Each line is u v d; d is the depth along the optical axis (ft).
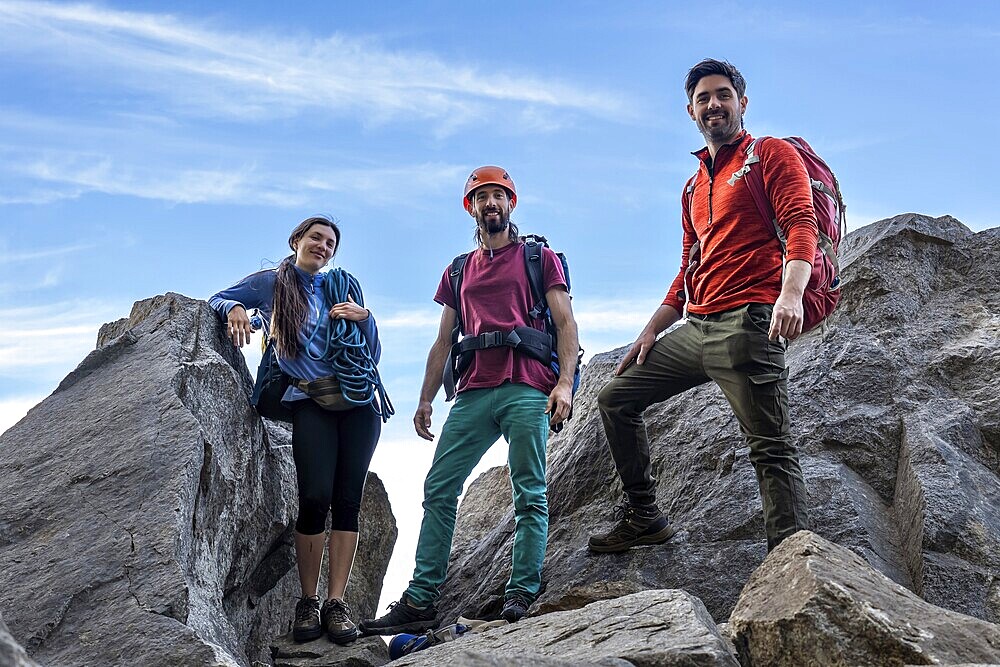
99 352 16.90
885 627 9.63
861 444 16.74
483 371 16.16
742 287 14.17
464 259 17.34
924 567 14.47
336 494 15.71
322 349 16.12
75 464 14.51
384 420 16.63
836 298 14.47
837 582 10.19
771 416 13.66
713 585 15.34
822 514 15.52
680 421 18.81
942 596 14.17
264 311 17.29
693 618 10.41
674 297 15.99
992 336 18.12
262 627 17.35
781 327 12.97
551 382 16.24
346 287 16.99
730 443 17.47
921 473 15.62
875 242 19.97
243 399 16.85
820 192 14.39
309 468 15.46
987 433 16.60
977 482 15.70
